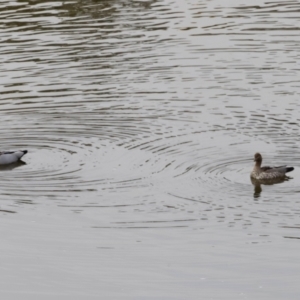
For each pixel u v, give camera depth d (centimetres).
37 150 2525
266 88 2994
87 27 3747
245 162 2366
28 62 3328
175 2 4172
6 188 2233
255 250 1869
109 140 2583
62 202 2136
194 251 1872
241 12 3972
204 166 2347
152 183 2239
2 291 1727
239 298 1681
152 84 3075
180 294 1702
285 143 2497
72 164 2395
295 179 2244
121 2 4178
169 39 3575
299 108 2789
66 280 1767
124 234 1956
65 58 3366
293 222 1992
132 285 1742
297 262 1816
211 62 3297
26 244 1920
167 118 2752
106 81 3112
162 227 1988
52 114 2814
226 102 2877
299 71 3147
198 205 2094
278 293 1697
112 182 2255
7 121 2762
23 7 4088
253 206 2081
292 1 4138
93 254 1870
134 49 3456
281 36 3569
